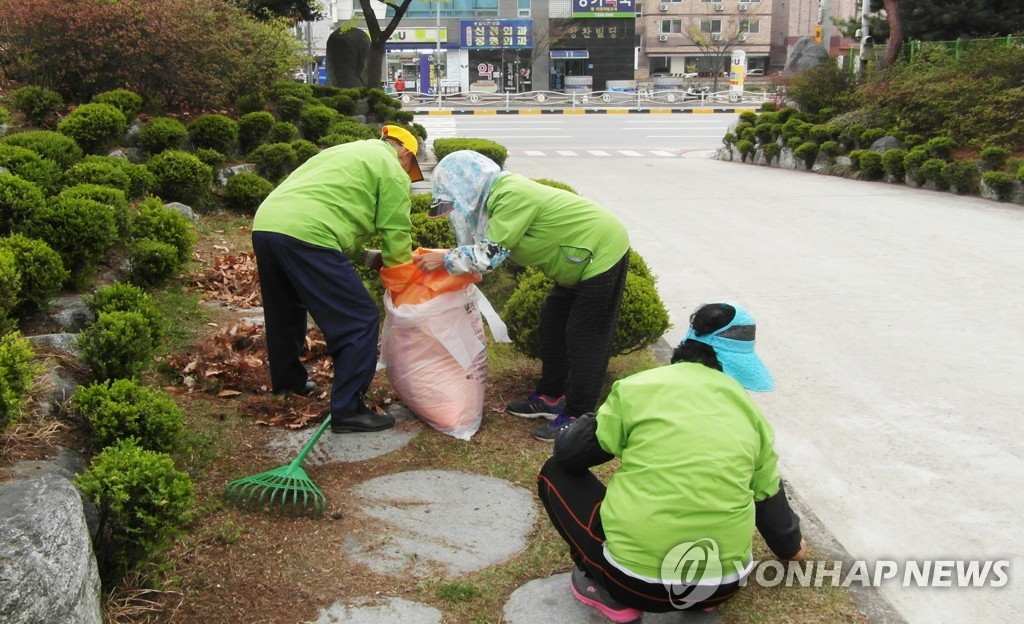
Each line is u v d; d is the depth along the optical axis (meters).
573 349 4.36
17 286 4.06
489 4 47.88
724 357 2.84
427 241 6.16
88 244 5.32
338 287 4.26
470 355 4.52
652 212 11.27
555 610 3.12
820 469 4.33
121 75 10.09
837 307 6.95
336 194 4.23
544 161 18.27
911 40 19.73
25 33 9.59
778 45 54.56
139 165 8.15
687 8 53.69
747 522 2.75
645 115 31.20
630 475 2.77
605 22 47.91
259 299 6.41
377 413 4.66
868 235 9.65
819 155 16.12
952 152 13.96
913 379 5.47
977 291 7.34
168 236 6.45
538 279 5.12
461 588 3.23
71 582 2.52
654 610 2.88
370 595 3.19
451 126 26.75
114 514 2.98
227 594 3.15
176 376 4.98
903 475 4.26
